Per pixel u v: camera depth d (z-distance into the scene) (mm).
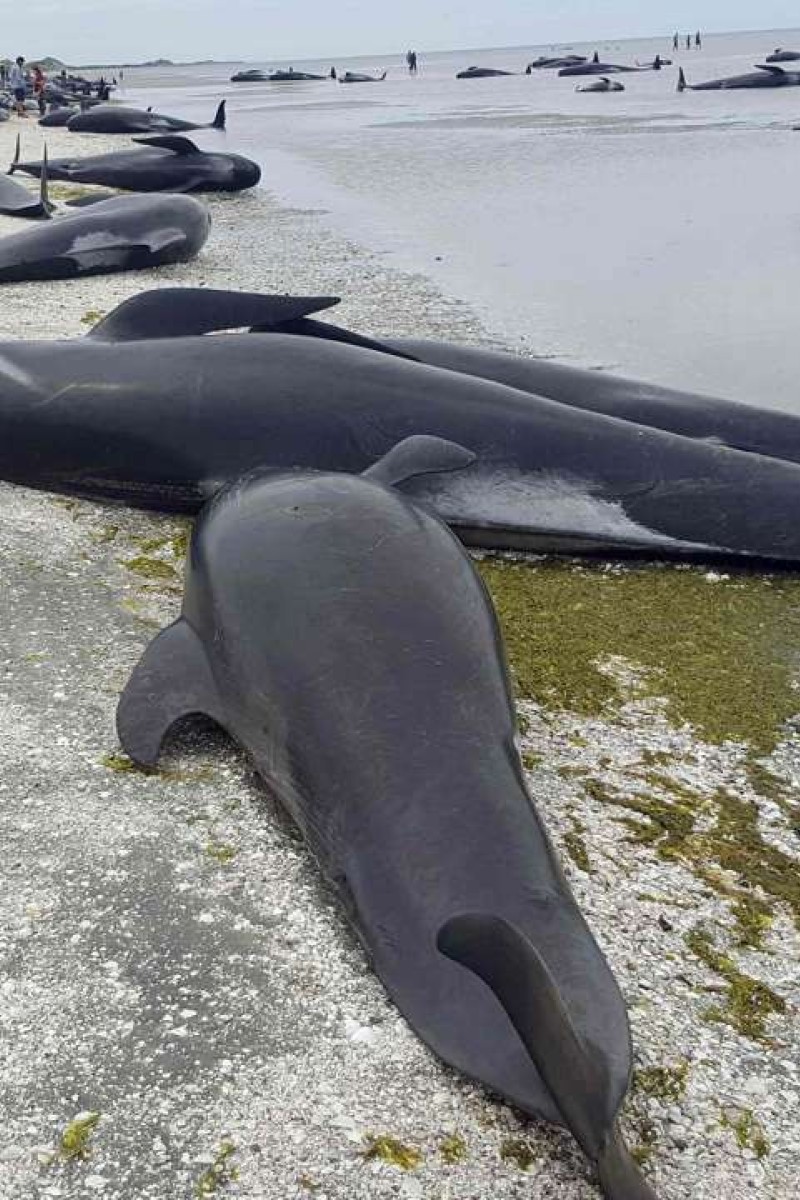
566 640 5902
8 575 6305
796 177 23750
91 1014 3623
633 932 3998
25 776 4680
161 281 14164
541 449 6781
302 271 15062
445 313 13000
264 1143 3238
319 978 3762
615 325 12695
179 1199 3086
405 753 3971
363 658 4289
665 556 6723
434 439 6086
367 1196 3104
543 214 20031
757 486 6617
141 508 7207
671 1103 3396
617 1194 2701
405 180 24859
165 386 7008
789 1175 3221
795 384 10719
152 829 4402
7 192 19328
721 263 15859
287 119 46625
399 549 4801
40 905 4035
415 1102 3355
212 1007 3656
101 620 5883
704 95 53250
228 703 4621
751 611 6230
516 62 167750
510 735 4219
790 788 4828
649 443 6766
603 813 4605
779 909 4156
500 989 2848
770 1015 3723
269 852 4293
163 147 23047
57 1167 3162
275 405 6883
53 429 7137
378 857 3779
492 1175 3164
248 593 4676
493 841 3682
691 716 5301
